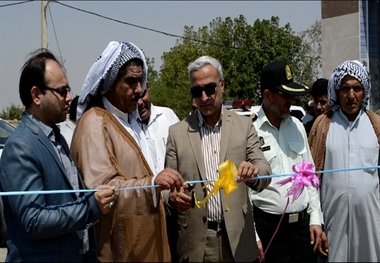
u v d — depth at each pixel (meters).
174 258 3.32
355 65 3.52
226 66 27.39
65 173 2.51
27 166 2.35
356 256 3.50
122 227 2.48
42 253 2.39
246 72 25.89
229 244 3.10
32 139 2.42
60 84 2.50
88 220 2.35
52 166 2.45
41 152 2.42
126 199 2.47
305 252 3.48
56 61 2.55
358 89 3.49
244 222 3.12
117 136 2.61
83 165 2.51
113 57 2.68
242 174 2.78
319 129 3.68
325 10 11.40
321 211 3.61
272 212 3.45
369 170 3.49
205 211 3.14
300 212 3.47
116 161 2.55
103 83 2.71
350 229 3.49
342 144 3.54
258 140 3.31
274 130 3.58
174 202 2.90
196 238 3.15
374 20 11.03
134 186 2.46
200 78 3.17
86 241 2.59
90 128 2.58
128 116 2.90
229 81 26.36
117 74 2.69
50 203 2.43
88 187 2.44
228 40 27.97
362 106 3.58
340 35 11.16
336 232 3.53
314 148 3.69
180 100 28.69
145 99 4.36
